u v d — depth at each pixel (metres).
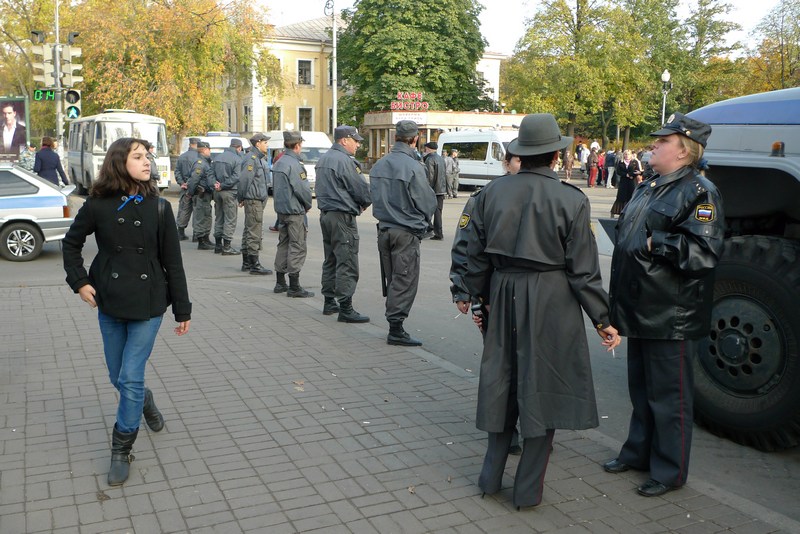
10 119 27.23
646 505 3.69
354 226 7.29
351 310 7.39
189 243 13.95
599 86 39.50
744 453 4.52
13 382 5.35
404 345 6.58
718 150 4.82
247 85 33.09
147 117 22.73
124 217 3.73
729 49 50.62
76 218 3.77
